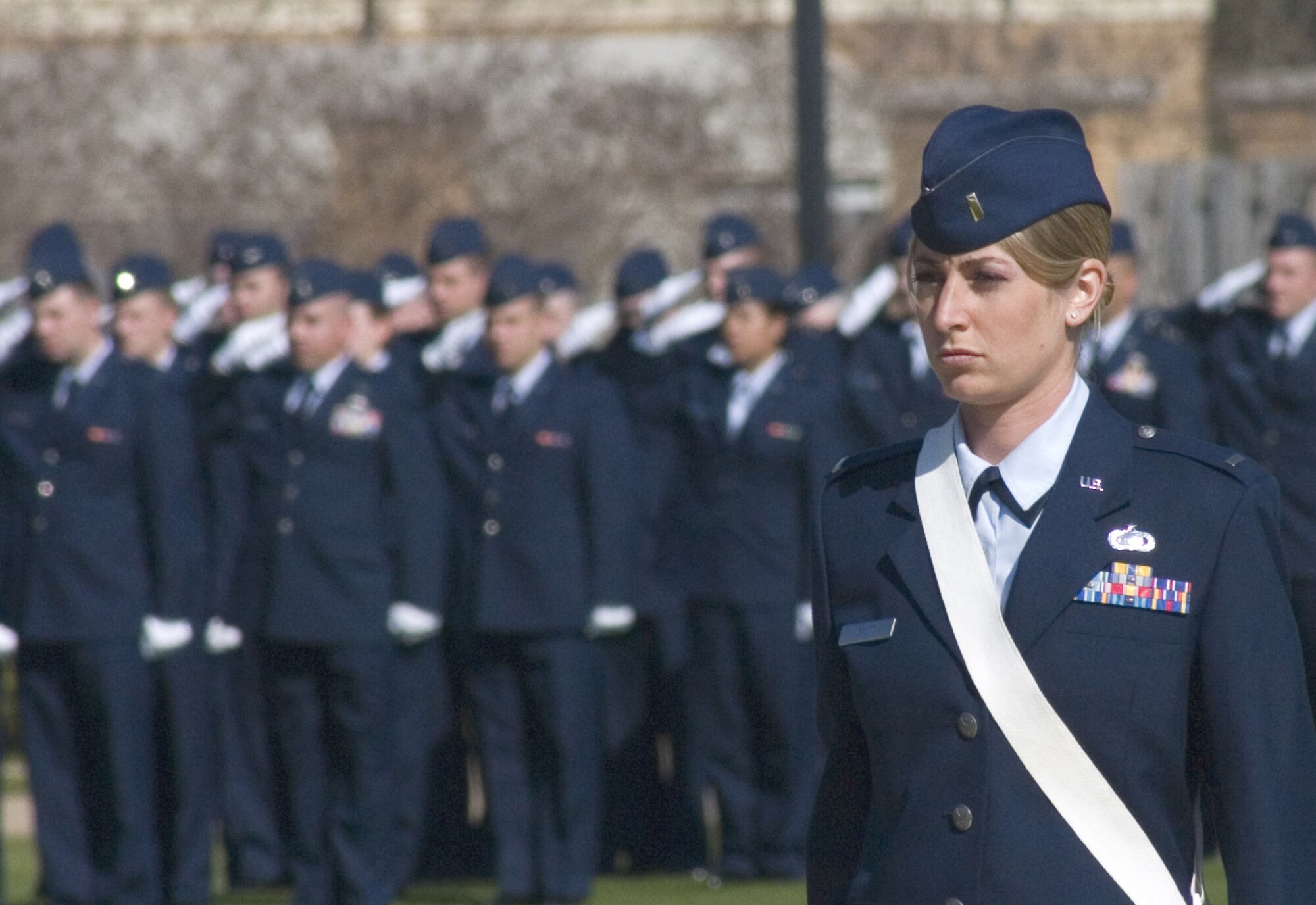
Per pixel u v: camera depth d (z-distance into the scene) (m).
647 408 29.56
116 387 26.47
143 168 52.34
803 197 33.72
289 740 26.27
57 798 26.08
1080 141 9.12
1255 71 71.38
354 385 26.53
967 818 8.80
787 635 27.72
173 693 27.02
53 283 26.17
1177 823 8.85
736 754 27.86
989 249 8.88
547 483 26.38
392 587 26.28
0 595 26.42
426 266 29.62
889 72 55.72
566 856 25.97
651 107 53.25
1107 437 9.13
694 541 28.31
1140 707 8.71
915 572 9.13
